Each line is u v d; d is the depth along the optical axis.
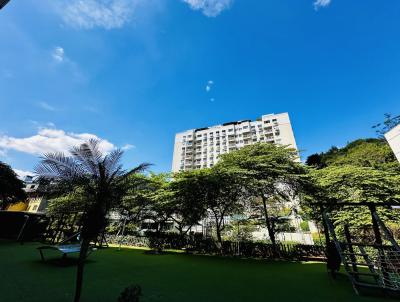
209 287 5.29
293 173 11.33
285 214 14.42
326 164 29.34
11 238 14.19
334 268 6.48
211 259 10.25
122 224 17.38
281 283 5.84
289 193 12.76
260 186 11.45
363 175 12.17
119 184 5.12
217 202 13.09
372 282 5.98
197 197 12.57
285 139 54.16
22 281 4.97
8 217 14.73
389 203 6.28
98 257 9.30
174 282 5.66
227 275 6.75
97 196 4.74
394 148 11.81
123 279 5.72
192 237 14.55
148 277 6.09
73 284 4.99
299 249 11.06
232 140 61.34
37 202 30.33
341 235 11.48
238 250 12.06
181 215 15.20
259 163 11.31
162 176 15.91
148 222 18.59
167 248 14.54
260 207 14.25
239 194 12.59
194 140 68.06
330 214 11.95
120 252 11.40
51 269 6.39
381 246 5.70
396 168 15.67
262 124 59.44
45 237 13.46
